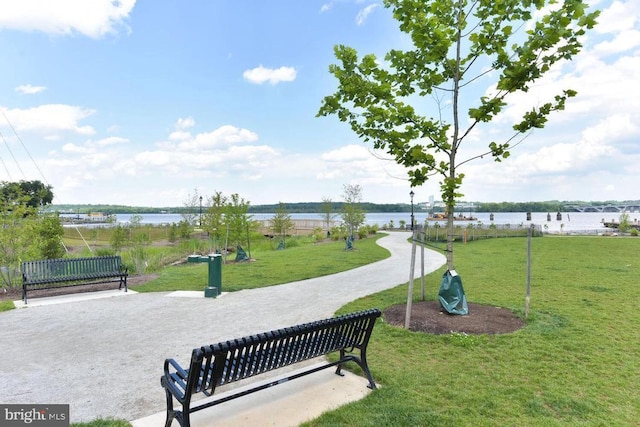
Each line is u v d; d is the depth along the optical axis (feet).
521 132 21.16
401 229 160.04
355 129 23.35
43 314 25.41
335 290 33.35
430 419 11.25
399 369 15.17
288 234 126.52
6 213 35.32
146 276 41.27
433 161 22.39
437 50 20.95
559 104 19.94
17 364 16.60
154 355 17.69
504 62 20.59
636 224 169.37
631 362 15.69
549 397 12.68
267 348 11.36
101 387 14.26
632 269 42.27
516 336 18.85
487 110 21.25
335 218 148.05
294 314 25.09
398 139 22.38
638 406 12.12
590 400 12.51
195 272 44.34
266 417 11.67
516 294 29.22
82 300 29.66
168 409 10.96
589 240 87.66
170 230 108.47
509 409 11.89
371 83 21.63
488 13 20.54
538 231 109.29
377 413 11.66
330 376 14.80
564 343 17.85
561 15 18.04
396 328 20.38
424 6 20.80
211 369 10.26
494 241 87.61
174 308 26.91
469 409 11.89
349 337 13.74
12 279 35.09
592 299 27.22
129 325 22.67
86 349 18.52
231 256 64.44
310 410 12.07
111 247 79.25
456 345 17.78
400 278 39.58
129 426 11.35
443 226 99.76
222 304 28.12
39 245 43.24
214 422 11.40
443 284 22.93
